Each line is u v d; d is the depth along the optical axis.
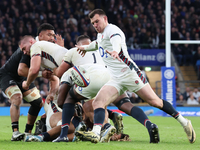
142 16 59.41
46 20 57.00
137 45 53.88
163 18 58.00
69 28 56.25
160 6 59.34
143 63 47.62
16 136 13.60
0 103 43.69
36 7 58.41
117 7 60.31
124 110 13.61
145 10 59.56
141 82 12.91
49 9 58.66
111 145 11.80
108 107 40.53
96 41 13.53
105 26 12.98
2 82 15.30
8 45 53.19
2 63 50.50
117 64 12.84
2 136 16.47
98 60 14.58
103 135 12.62
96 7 62.38
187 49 54.03
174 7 58.72
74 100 13.34
